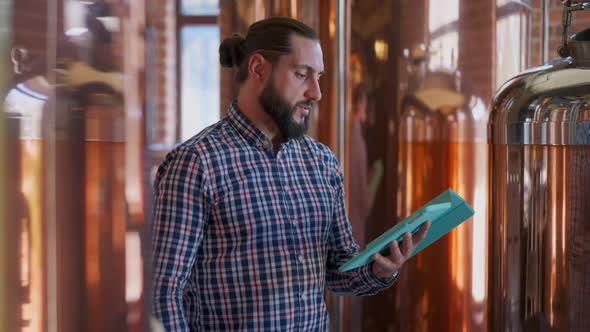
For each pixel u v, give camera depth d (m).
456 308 2.32
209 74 3.94
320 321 1.39
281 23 1.36
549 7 2.75
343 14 2.29
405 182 2.33
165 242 1.26
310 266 1.37
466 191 2.27
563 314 1.45
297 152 1.41
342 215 1.50
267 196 1.33
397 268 1.32
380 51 2.34
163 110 3.65
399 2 2.30
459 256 2.30
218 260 1.30
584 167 1.40
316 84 1.37
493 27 2.29
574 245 1.43
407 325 2.37
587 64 1.50
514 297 1.56
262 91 1.35
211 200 1.29
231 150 1.33
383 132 2.36
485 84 2.29
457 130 2.26
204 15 3.88
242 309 1.30
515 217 1.55
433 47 2.28
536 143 1.49
